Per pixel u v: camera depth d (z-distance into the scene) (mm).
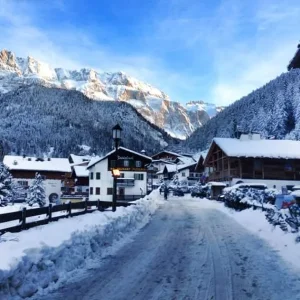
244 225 16938
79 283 7680
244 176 45406
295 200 14266
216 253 10609
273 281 7758
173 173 85812
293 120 104125
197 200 40812
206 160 55781
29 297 6715
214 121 145750
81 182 80125
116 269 8836
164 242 12539
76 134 178250
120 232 13477
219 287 7410
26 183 82312
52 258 7895
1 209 26812
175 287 7430
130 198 59531
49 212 13773
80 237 9680
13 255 6898
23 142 156250
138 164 61031
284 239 11609
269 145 47125
